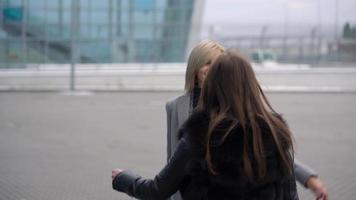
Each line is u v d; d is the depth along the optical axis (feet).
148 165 35.58
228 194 8.46
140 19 138.41
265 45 122.21
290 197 9.12
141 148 42.24
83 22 137.90
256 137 8.60
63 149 41.68
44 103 79.87
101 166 35.09
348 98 90.17
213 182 8.48
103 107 74.64
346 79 108.88
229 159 8.41
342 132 52.37
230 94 8.95
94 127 54.60
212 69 9.20
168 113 11.95
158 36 125.18
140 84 108.47
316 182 10.43
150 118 62.28
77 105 77.25
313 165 36.01
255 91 9.08
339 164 36.37
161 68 115.24
